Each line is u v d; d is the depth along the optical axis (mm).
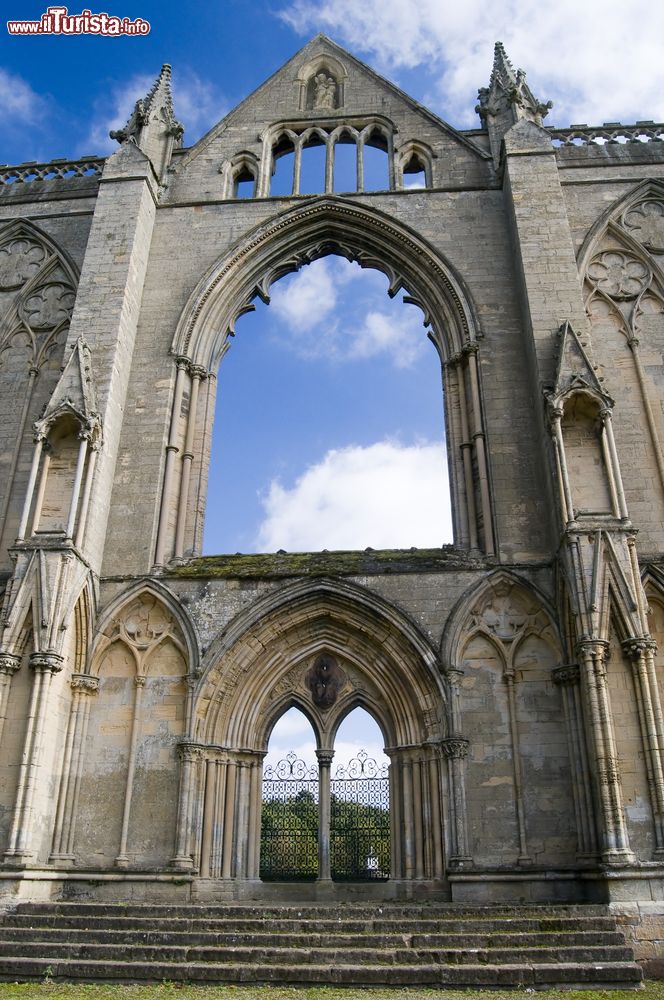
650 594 28078
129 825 26375
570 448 27828
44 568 26766
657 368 33281
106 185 36281
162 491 31344
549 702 26828
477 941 19031
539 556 28672
